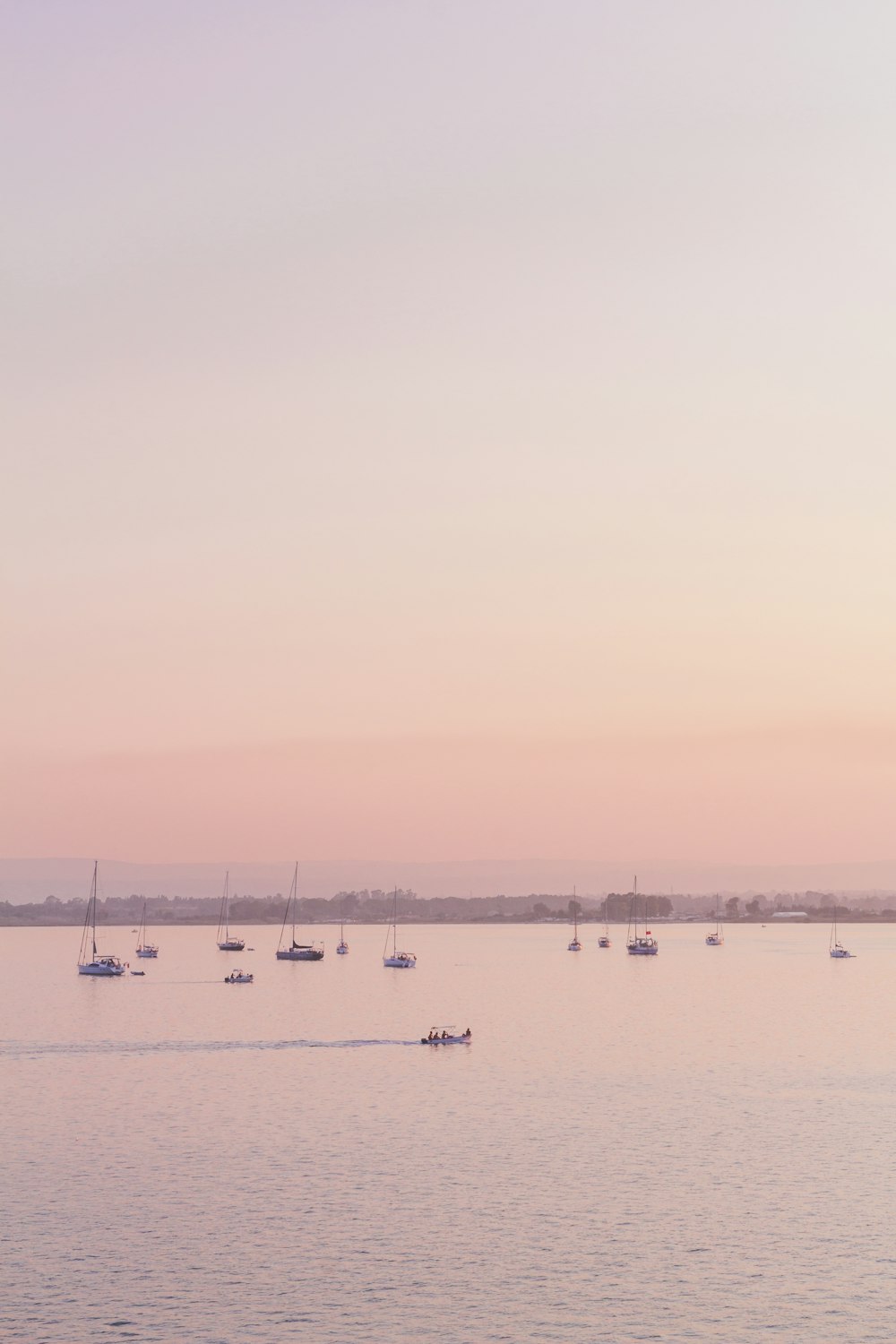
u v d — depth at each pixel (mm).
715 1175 112000
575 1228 97812
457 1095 150625
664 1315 81938
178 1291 85250
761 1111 140250
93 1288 85938
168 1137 127562
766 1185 108875
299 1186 108812
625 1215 100812
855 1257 91750
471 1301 83938
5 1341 77750
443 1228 97500
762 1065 175375
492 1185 109062
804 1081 160500
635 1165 115500
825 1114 138500
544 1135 127688
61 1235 96188
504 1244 94188
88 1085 158625
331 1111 140500
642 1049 192875
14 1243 94375
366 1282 87000
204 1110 141125
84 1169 114750
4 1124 133625
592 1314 82188
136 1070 171500
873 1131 129375
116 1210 102250
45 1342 77688
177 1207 102812
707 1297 84812
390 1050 192125
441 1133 129125
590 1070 170750
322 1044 199250
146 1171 114062
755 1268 89750
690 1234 96438
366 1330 79688
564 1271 89125
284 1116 138125
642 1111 140375
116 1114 139250
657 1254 92188
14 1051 190750
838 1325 80688
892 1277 88188
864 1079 162875
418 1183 109812
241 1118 136625
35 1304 83250
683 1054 187625
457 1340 78188
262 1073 168000
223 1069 172125
